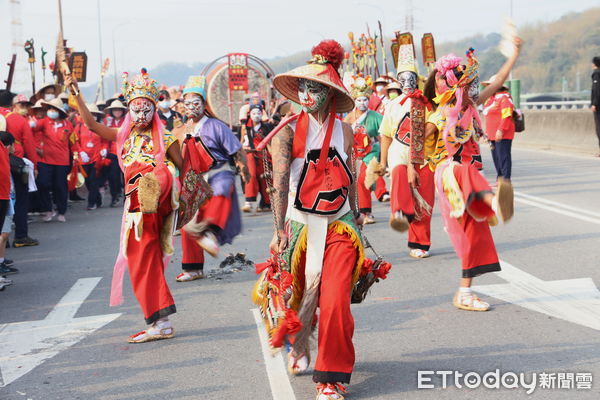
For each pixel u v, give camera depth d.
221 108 25.88
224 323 6.09
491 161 20.41
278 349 4.19
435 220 10.70
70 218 13.41
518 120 13.42
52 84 13.37
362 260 4.32
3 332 6.16
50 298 7.34
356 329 5.68
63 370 5.11
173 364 5.11
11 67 15.80
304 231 4.30
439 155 5.99
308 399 4.34
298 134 4.32
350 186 4.43
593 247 8.11
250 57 25.89
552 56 107.12
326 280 4.17
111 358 5.33
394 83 12.38
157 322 5.71
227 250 9.32
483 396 4.27
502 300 6.26
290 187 4.40
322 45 4.39
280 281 4.24
